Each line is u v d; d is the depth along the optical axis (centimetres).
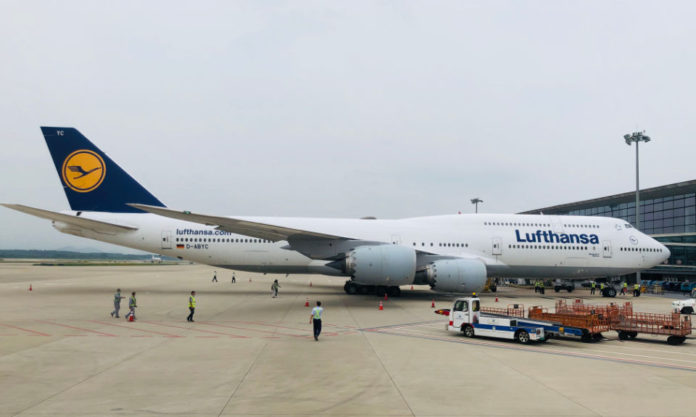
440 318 1983
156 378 992
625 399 863
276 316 2005
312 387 928
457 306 1608
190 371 1055
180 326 1733
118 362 1145
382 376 1021
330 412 773
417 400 845
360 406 808
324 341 1449
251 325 1759
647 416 766
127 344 1383
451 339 1520
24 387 919
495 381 988
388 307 2358
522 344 1455
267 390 905
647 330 1535
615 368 1128
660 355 1312
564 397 873
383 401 838
